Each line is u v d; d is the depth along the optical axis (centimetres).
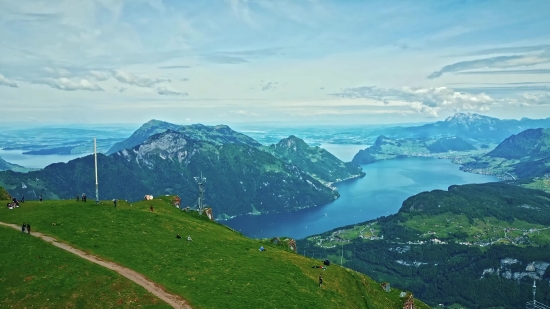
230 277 7731
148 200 14425
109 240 8681
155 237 9362
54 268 7075
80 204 11250
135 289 6625
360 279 10231
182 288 6944
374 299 9638
